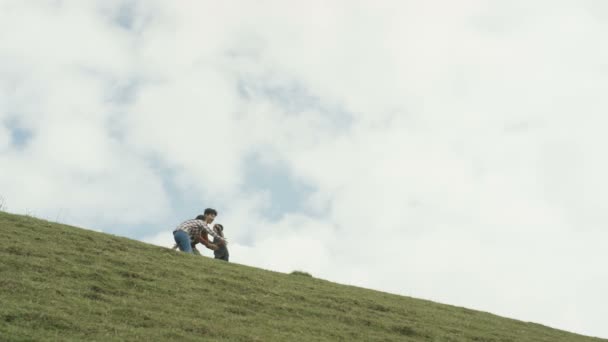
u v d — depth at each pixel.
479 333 23.66
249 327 18.56
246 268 28.00
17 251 21.56
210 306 20.20
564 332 28.66
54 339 14.59
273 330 18.70
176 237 29.05
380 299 26.73
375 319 22.59
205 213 30.72
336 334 19.61
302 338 18.33
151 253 26.03
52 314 16.27
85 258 22.66
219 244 30.56
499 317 28.92
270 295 23.22
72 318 16.34
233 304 21.11
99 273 21.12
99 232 28.25
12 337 14.16
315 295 24.70
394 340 20.23
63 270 20.58
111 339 15.31
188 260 26.30
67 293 18.47
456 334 22.77
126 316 17.47
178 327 17.34
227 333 17.48
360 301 25.09
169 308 19.08
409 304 27.05
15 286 18.00
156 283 21.59
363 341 19.42
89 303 17.95
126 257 24.22
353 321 21.80
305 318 21.03
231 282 23.88
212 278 23.84
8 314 15.70
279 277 27.30
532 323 29.33
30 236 24.11
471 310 29.22
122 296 19.52
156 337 16.11
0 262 19.94
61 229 26.45
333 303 23.80
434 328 22.94
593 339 28.25
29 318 15.75
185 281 22.73
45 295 17.81
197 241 29.77
